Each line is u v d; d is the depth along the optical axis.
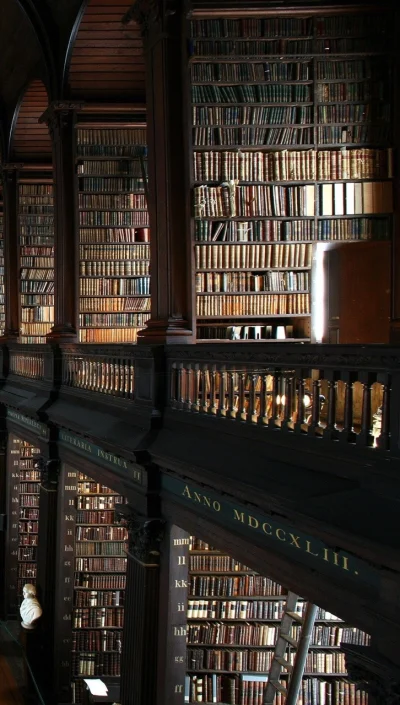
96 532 9.92
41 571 9.91
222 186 6.61
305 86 6.82
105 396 7.61
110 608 9.80
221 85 6.70
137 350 6.61
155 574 6.40
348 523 3.54
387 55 6.83
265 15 6.63
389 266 7.39
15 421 11.76
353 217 6.84
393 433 3.66
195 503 5.61
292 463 4.44
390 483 3.64
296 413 4.55
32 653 9.71
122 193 9.76
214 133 6.72
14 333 12.77
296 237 6.81
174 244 6.46
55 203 9.86
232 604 7.64
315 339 6.91
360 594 3.79
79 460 8.59
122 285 9.90
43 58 9.58
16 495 12.54
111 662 9.70
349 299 7.72
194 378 5.73
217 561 7.66
